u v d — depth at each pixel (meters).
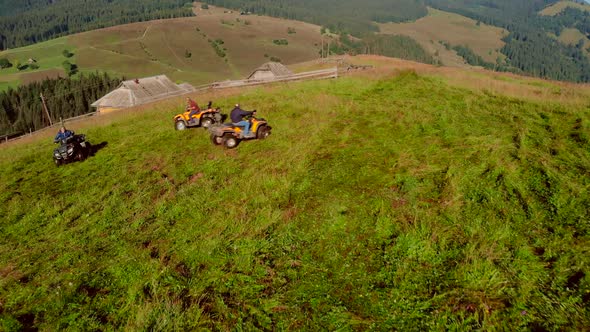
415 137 10.16
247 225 6.62
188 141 12.13
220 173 9.14
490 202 6.57
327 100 14.81
